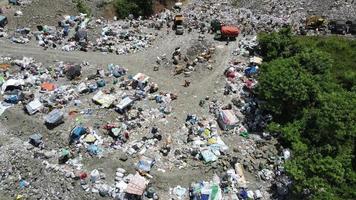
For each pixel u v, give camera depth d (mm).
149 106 57344
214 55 66188
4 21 68500
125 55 65812
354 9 78125
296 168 47906
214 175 50188
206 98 59062
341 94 55844
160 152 51812
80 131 52406
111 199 47625
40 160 50594
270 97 55719
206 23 73062
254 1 80500
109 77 61438
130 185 47656
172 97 58781
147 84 60344
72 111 55625
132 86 60000
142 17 77938
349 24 74000
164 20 73750
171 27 72125
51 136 52781
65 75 61375
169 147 52156
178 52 65500
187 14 76375
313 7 78750
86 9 74750
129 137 53156
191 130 54250
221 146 52562
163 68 63812
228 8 79188
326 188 47062
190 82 61594
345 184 49312
